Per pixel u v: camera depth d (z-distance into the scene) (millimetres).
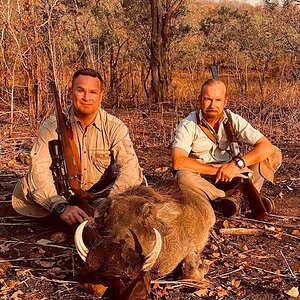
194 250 3895
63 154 4348
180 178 4457
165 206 3654
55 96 4426
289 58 14156
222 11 15688
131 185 4164
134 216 3271
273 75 13711
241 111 9242
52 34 8773
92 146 4441
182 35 13992
